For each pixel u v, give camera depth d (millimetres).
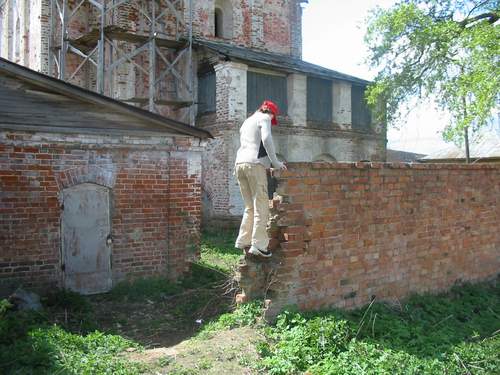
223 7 21406
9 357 4957
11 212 8211
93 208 9055
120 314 7969
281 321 5664
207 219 17828
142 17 18172
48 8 17438
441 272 8195
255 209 5902
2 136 8125
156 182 9703
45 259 8531
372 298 6988
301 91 18781
